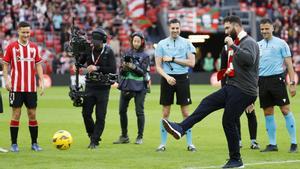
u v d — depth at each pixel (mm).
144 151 25359
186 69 25484
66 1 84750
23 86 25141
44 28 81062
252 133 26125
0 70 26781
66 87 71438
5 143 27812
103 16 86125
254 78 20734
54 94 58781
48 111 42594
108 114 40656
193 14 79750
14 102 25109
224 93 20859
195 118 20828
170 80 24875
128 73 27766
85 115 26234
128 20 85750
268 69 25219
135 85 27734
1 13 80125
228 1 89750
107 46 26109
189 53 25406
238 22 20828
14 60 25141
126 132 28125
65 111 42562
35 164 22125
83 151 25266
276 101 25188
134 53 28078
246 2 90438
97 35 25828
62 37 79000
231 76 20719
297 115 40000
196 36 82312
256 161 22672
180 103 25500
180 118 38281
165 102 25500
